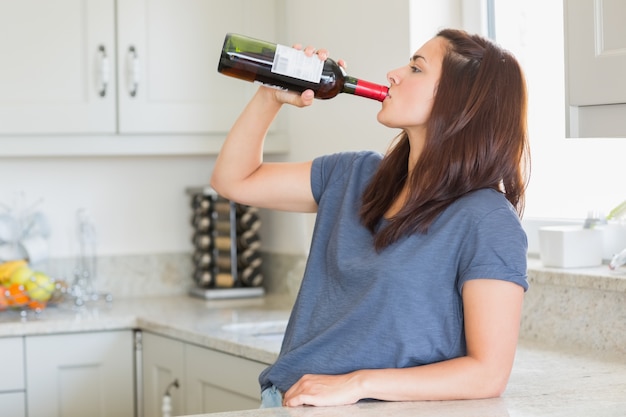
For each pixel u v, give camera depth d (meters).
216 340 2.55
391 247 1.54
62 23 3.09
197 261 3.55
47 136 3.10
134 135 3.19
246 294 3.44
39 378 2.92
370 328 1.52
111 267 3.54
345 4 2.95
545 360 2.01
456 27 2.72
